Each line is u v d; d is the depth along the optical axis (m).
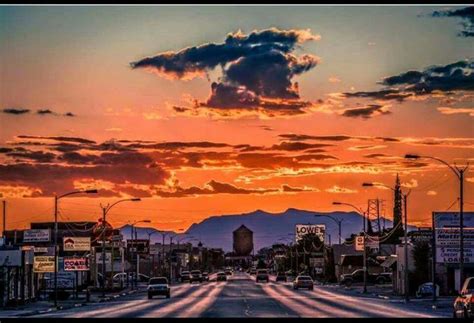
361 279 163.62
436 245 92.81
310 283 126.69
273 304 80.38
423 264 107.44
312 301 87.06
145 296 110.38
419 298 94.56
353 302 84.56
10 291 89.75
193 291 120.25
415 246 108.62
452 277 101.94
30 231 124.00
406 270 87.94
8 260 89.25
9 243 133.75
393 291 116.31
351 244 186.25
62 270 119.75
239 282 177.62
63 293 103.81
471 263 95.31
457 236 92.69
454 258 92.50
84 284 139.38
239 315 62.69
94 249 149.12
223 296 101.75
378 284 155.00
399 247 112.44
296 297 97.56
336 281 180.25
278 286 144.62
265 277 177.00
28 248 100.06
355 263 172.62
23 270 91.94
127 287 151.50
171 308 75.00
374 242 138.25
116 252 172.38
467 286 56.53
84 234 162.62
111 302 93.19
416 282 107.31
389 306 76.50
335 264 184.12
